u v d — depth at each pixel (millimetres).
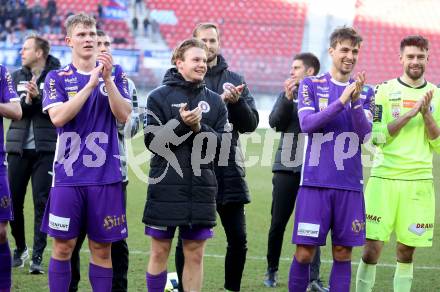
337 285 9125
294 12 39281
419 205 10023
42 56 11984
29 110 11602
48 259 12320
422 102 9750
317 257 10961
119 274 9727
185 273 8953
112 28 38719
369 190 10156
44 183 11523
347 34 9195
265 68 38406
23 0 37875
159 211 8641
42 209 11508
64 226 8617
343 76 9305
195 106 8906
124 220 8859
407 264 10234
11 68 37188
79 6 38781
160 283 8922
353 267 12570
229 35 39000
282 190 11047
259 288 10945
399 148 10078
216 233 14953
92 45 8898
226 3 39469
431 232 10094
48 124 11625
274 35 39031
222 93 10188
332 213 9078
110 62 8531
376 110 10133
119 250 9719
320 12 39312
